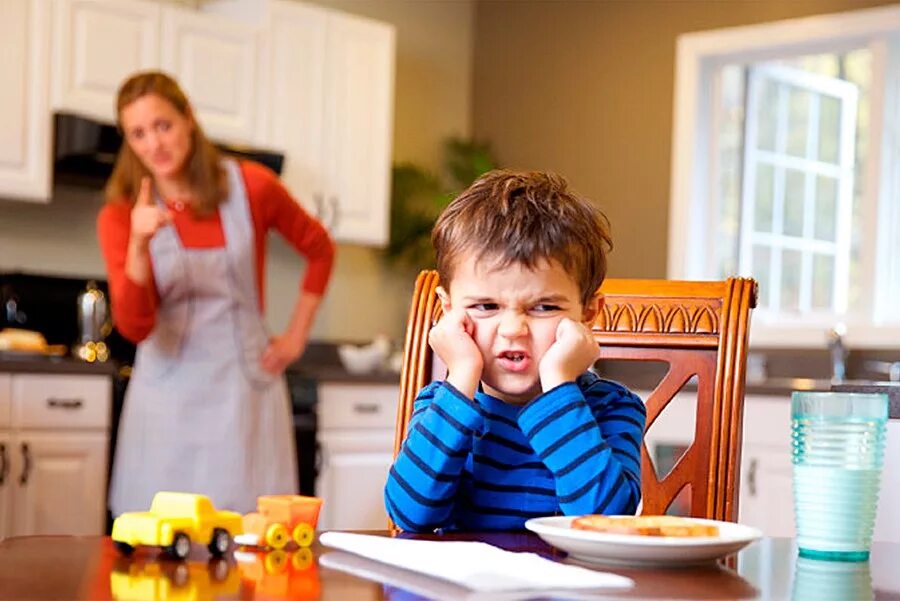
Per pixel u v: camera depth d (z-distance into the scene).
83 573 0.97
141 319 3.24
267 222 3.47
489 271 1.29
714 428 1.57
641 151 5.51
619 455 1.36
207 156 3.30
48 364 3.88
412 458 1.31
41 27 4.25
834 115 5.24
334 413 4.66
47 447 3.88
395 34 5.67
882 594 0.93
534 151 5.88
